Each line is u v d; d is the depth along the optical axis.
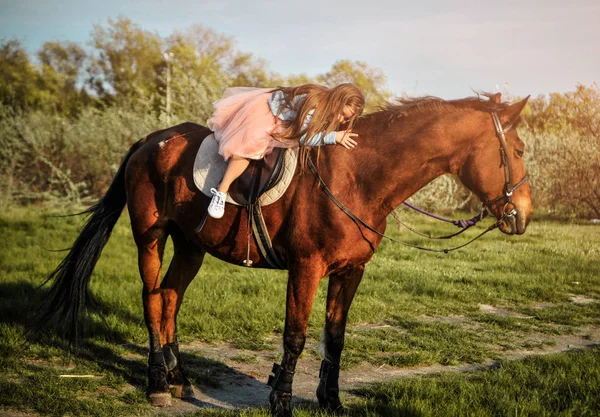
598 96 17.08
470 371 5.24
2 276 7.89
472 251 11.23
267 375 5.12
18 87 34.09
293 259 4.09
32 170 19.11
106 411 4.21
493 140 4.04
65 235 11.91
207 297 7.23
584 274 9.37
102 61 37.22
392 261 10.14
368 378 5.09
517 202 4.07
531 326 6.82
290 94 4.20
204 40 36.34
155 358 4.60
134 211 4.80
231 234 4.29
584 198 16.47
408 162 4.01
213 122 4.43
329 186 4.00
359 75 25.48
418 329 6.42
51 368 4.95
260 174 4.12
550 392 4.48
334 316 4.32
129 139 19.02
